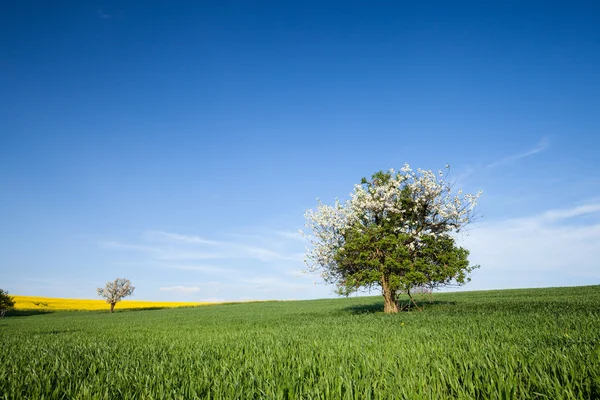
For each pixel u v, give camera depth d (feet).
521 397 12.33
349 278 84.89
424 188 87.10
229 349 29.22
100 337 49.96
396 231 86.28
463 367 17.29
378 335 35.70
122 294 244.63
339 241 91.20
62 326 94.99
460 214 85.61
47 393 15.65
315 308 147.84
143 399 14.14
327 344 30.22
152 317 134.82
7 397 15.17
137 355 27.40
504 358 18.44
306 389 14.48
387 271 84.17
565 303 80.23
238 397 14.19
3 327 98.07
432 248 83.35
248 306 209.97
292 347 28.48
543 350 20.38
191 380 16.30
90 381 18.01
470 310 72.79
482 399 12.89
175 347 33.04
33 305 279.90
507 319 46.14
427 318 56.29
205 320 96.99
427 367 17.56
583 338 24.95
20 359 26.37
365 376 16.78
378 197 88.38
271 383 15.61
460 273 81.46
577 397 12.15
